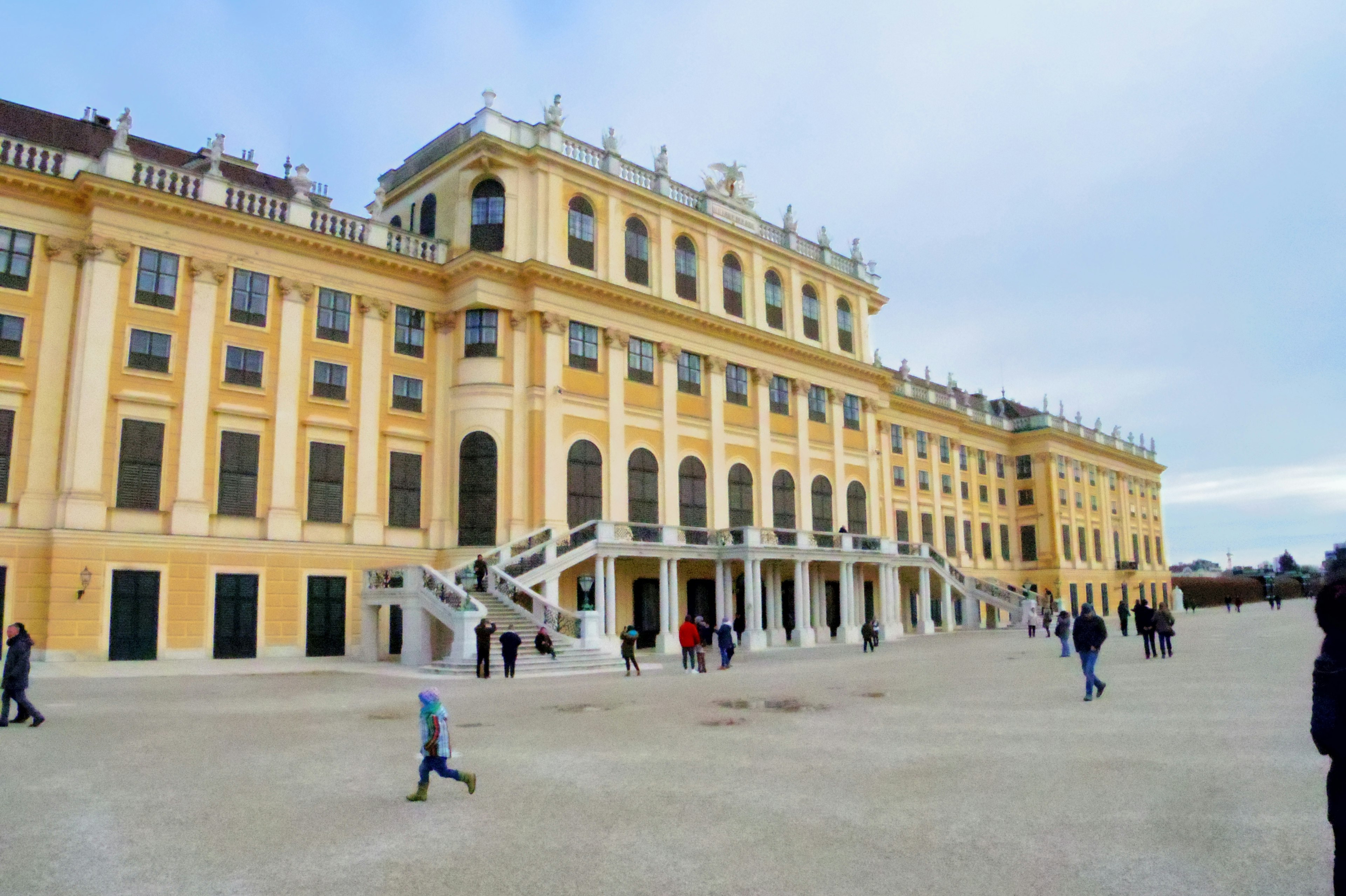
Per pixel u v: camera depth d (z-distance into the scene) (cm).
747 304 4534
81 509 2767
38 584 2734
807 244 4981
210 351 3086
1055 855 761
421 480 3550
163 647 2875
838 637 4338
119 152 2952
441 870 743
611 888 698
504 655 2427
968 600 5694
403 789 1039
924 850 780
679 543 3728
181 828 874
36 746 1321
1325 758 1128
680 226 4275
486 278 3588
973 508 6719
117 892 695
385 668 2777
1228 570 15562
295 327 3288
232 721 1585
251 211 3238
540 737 1408
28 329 2817
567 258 3800
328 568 3238
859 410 5116
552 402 3631
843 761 1177
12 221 2817
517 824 884
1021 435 7275
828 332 4981
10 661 1516
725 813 916
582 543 3472
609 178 3962
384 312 3519
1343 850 529
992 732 1386
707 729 1470
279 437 3203
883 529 5291
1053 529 7075
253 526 3123
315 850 802
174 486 2973
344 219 3453
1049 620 4906
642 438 3975
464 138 3844
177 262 3059
